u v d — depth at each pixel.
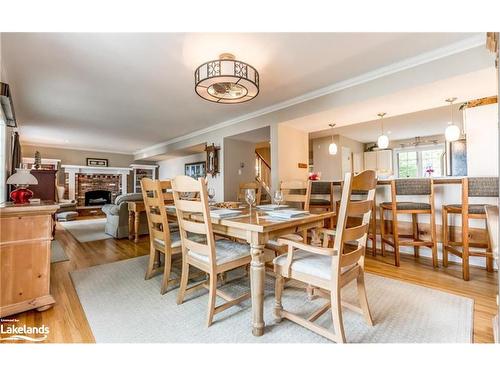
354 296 1.96
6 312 1.62
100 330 1.50
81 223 5.97
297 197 2.57
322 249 1.30
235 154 5.58
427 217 3.03
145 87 3.21
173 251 2.11
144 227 4.32
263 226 1.38
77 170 8.35
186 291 1.88
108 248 3.55
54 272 2.57
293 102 3.71
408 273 2.47
